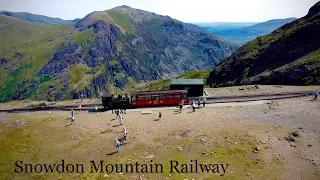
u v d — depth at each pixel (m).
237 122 42.50
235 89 65.69
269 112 46.41
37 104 58.22
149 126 42.66
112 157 33.50
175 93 53.06
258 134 37.56
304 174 28.64
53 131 42.28
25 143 38.41
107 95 53.47
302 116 43.50
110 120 46.34
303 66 89.88
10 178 29.92
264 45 161.62
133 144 36.84
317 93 52.31
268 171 29.23
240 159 31.78
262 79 110.38
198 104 50.94
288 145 34.53
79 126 43.97
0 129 43.66
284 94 57.59
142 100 52.75
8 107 56.94
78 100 61.16
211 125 41.78
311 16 153.00
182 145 35.84
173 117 46.16
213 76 182.25
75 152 35.19
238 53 179.38
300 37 133.50
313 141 35.16
